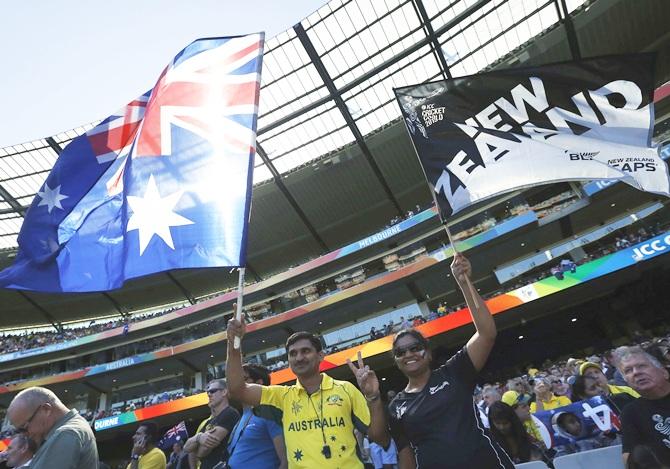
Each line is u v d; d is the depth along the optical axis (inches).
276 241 1421.0
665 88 877.2
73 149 185.6
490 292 1082.7
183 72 181.6
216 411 151.2
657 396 107.7
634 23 951.6
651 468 101.1
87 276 164.6
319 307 1100.5
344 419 109.2
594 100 178.4
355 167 1263.5
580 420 148.6
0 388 1284.4
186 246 146.6
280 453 119.6
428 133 181.0
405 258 1096.8
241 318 119.7
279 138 1224.2
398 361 115.8
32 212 174.2
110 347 1359.5
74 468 96.4
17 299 1525.6
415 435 104.4
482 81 187.3
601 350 952.3
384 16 988.6
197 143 165.9
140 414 1111.0
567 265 806.5
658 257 743.1
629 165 167.2
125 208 164.2
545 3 949.2
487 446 99.8
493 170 172.1
